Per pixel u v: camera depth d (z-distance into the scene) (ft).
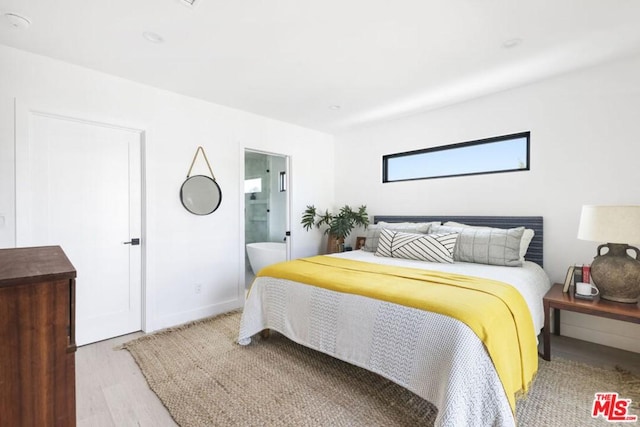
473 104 10.77
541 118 9.32
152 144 9.37
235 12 5.91
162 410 5.72
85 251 8.41
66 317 2.59
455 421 4.35
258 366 7.25
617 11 5.92
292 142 13.62
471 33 6.68
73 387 2.62
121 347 8.28
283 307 7.73
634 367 7.07
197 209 10.34
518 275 7.45
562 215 9.00
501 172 10.28
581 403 5.79
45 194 7.74
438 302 5.30
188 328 9.59
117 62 7.88
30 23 6.18
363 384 6.49
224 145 11.14
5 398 2.36
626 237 6.30
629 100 7.90
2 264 2.79
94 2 5.55
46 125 7.75
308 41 6.97
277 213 15.25
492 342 4.70
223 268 11.10
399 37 6.82
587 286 7.36
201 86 9.43
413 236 10.02
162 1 5.56
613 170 8.16
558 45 7.20
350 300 6.35
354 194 14.74
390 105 11.27
